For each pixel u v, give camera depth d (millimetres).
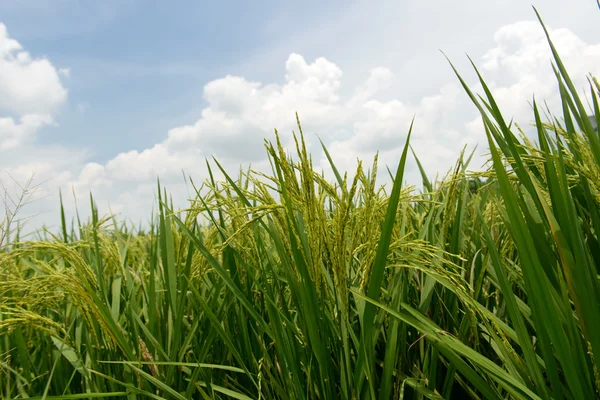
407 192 1897
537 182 1662
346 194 1269
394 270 1896
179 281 2234
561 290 1350
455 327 1874
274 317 1621
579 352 1231
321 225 1399
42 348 2318
